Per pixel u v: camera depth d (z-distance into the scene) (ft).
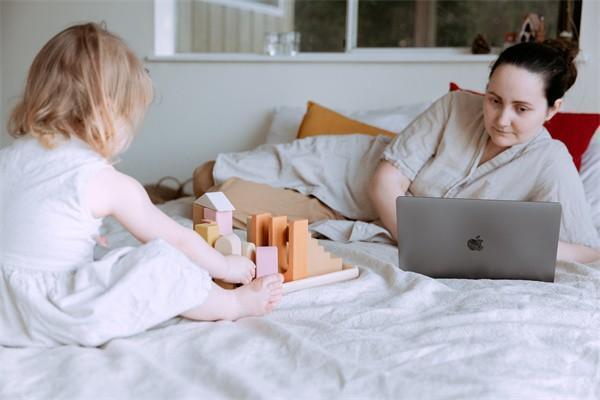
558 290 4.69
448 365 3.50
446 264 5.09
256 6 10.45
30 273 3.78
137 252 3.81
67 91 3.91
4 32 11.03
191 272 3.91
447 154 6.25
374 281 4.81
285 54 9.93
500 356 3.59
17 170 3.93
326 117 8.31
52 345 3.70
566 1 8.87
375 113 8.80
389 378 3.25
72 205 3.84
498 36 9.56
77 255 3.90
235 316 4.12
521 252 4.95
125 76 4.05
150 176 10.64
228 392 3.15
